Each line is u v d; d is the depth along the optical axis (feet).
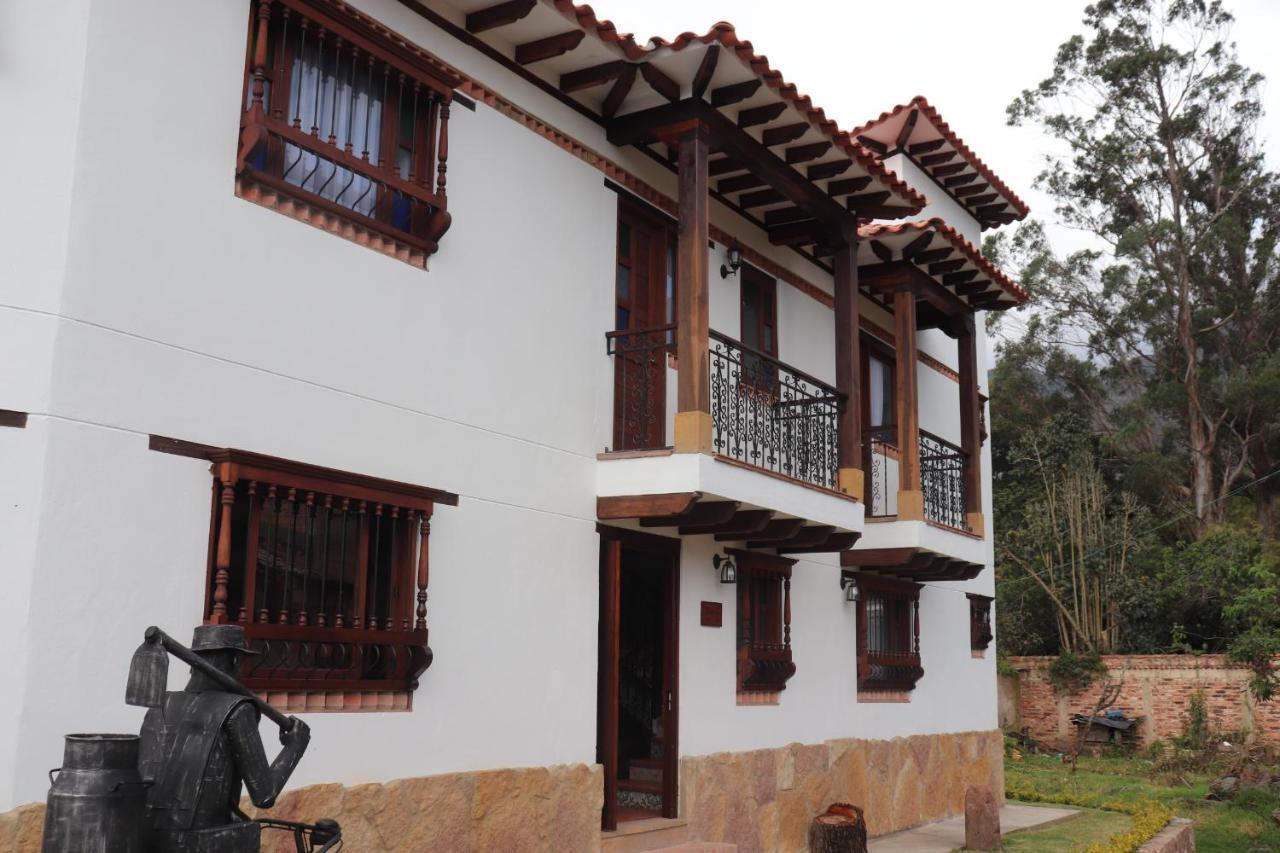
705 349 29.35
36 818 16.72
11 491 17.24
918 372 51.13
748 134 32.27
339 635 21.67
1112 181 122.62
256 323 21.07
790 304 40.75
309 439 21.85
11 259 17.69
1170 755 77.51
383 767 22.53
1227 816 58.54
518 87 28.37
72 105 18.44
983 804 40.37
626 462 29.53
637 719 36.58
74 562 17.71
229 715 14.52
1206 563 90.84
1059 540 96.43
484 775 24.82
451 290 25.70
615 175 31.73
